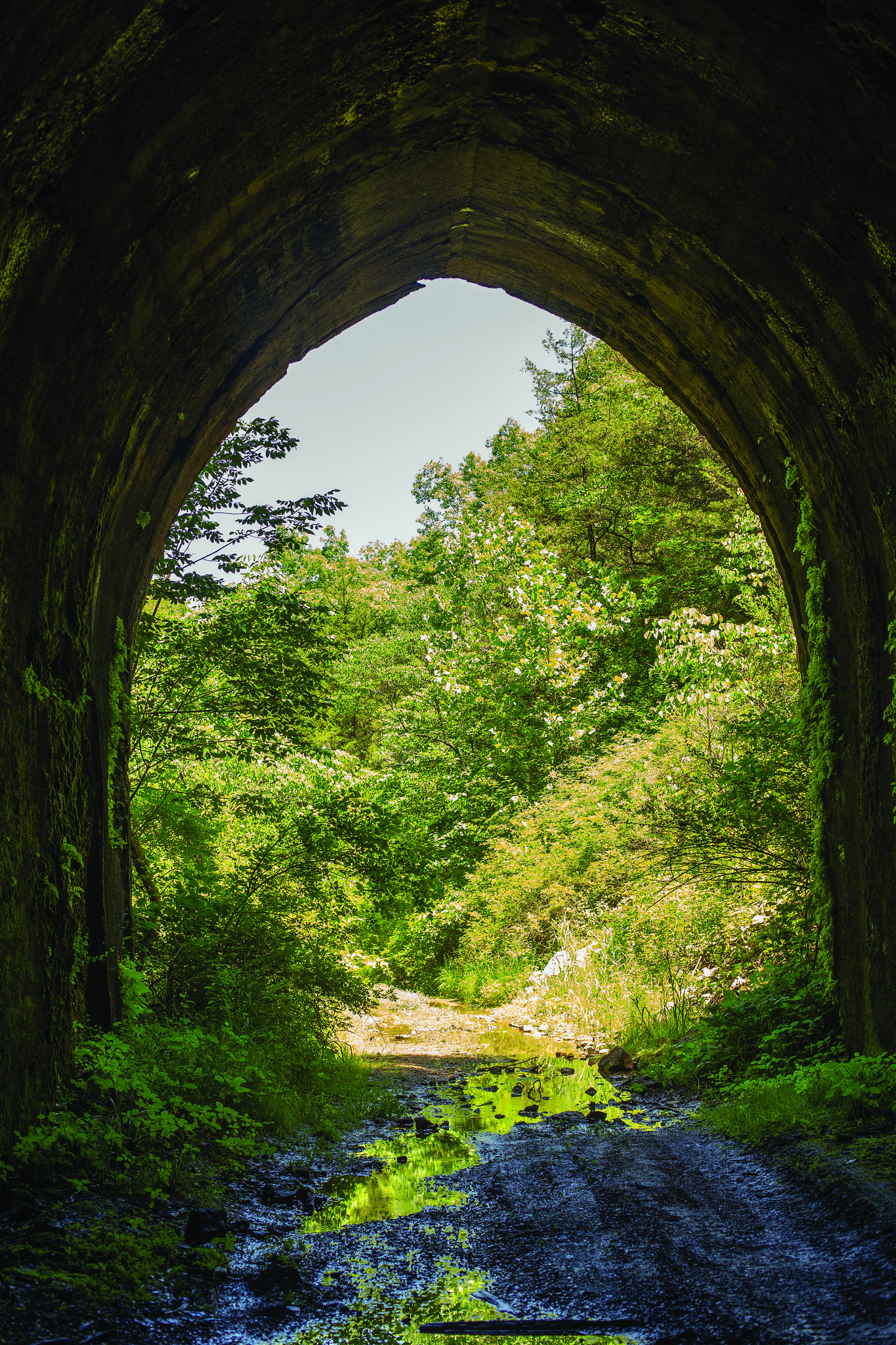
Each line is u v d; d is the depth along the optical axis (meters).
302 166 5.63
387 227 7.41
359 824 9.49
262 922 8.85
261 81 4.51
